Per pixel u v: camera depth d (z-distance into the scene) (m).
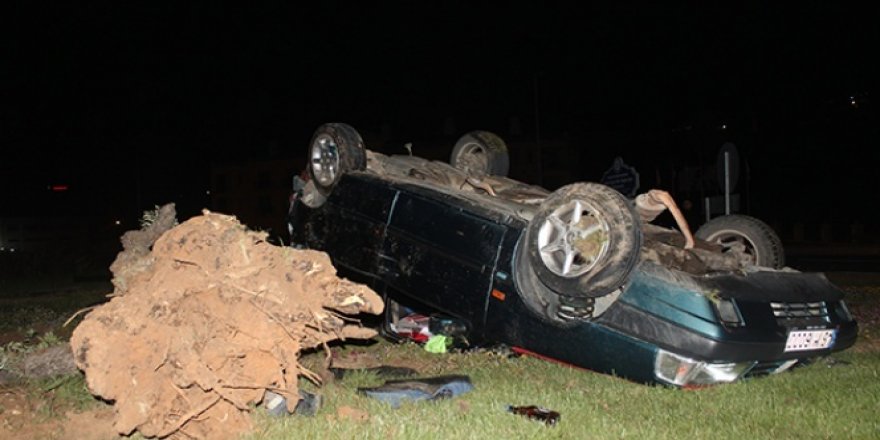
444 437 5.19
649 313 6.18
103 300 14.46
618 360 6.34
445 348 8.07
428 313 8.17
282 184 57.75
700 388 6.39
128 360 4.93
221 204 62.12
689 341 6.04
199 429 5.26
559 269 6.31
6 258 27.83
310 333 5.59
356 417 5.65
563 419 5.65
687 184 14.61
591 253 6.08
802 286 6.86
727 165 11.83
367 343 8.70
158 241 5.68
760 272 6.80
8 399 6.05
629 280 6.28
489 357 7.86
